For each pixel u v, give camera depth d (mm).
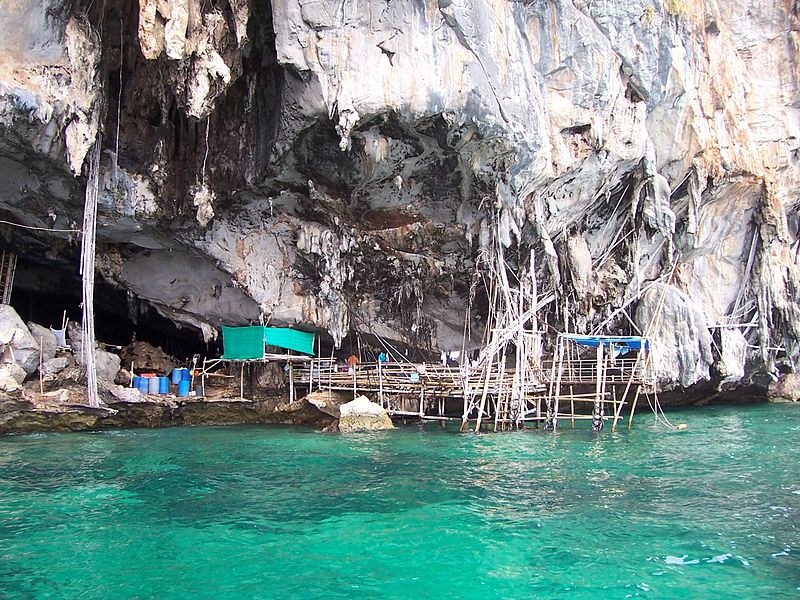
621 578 8023
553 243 20969
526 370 19234
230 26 14734
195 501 11039
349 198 18344
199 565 8352
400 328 22453
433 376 20203
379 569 8266
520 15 18344
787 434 18094
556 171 18984
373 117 15719
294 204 18828
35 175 16062
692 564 8430
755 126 26328
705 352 23125
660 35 20547
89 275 15961
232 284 20750
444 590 7684
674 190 22703
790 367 26422
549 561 8523
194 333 24141
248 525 9875
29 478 12383
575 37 18906
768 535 9469
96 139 15500
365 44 15312
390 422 18984
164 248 20094
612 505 10891
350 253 20312
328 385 20703
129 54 15445
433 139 16734
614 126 19828
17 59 13539
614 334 23422
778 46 26516
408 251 20406
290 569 8250
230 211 18859
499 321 19500
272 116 16484
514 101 17188
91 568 8234
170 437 17188
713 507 10773
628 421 20750
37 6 13438
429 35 15727
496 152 17359
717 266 25406
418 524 9938
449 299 22062
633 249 22016
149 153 16875
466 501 11102
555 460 14312
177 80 14391
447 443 16453
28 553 8695
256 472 13109
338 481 12391
